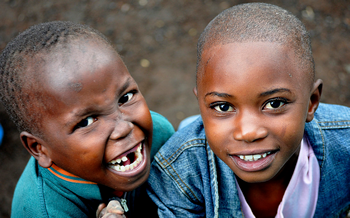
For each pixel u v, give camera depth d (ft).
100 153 4.52
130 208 5.95
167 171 5.42
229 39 3.90
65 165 4.79
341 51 13.79
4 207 10.18
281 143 4.06
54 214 5.15
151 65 14.20
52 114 4.30
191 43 14.87
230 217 5.46
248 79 3.72
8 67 4.41
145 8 16.63
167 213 5.40
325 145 5.33
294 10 15.43
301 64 3.96
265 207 5.60
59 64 4.16
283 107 3.92
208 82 4.05
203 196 5.55
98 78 4.21
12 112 4.72
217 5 16.29
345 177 5.74
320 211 5.86
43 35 4.34
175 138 5.57
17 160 11.47
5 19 16.88
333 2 15.75
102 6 16.99
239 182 5.27
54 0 17.57
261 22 3.92
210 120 4.25
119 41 15.28
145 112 4.89
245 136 3.89
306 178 5.29
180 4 16.63
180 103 12.70
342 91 12.39
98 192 5.24
